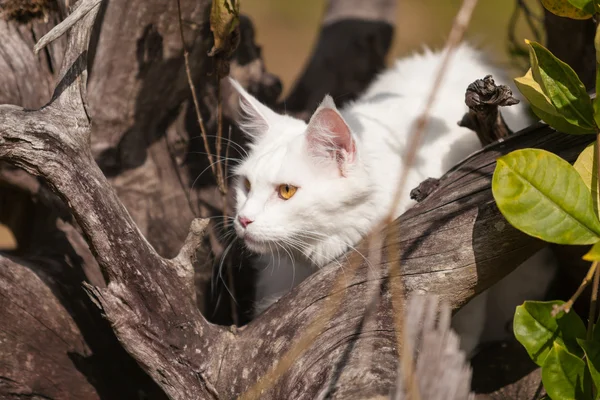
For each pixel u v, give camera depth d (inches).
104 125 67.9
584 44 66.6
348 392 54.6
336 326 57.7
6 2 66.1
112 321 59.1
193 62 68.7
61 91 59.6
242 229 63.5
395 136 64.8
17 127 58.5
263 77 75.0
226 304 69.2
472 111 60.5
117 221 59.4
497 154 59.9
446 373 53.4
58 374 63.2
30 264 64.4
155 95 68.5
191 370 59.3
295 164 62.9
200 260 69.1
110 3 66.7
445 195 59.6
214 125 70.6
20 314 62.9
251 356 58.9
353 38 84.5
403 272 58.3
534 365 64.2
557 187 54.6
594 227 54.7
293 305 59.4
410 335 55.1
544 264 65.1
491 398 63.5
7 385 62.4
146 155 69.0
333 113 61.7
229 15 62.3
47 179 59.1
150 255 59.8
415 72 69.5
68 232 66.7
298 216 63.1
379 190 63.4
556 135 59.3
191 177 69.8
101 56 67.2
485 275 58.6
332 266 59.9
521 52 71.5
